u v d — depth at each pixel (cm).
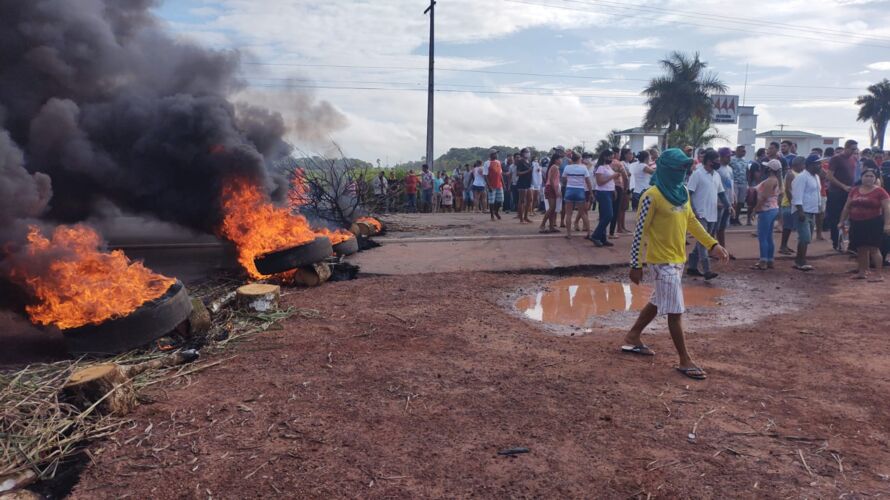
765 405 461
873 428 421
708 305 814
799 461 373
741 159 1526
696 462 371
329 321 690
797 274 999
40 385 448
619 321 731
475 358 564
